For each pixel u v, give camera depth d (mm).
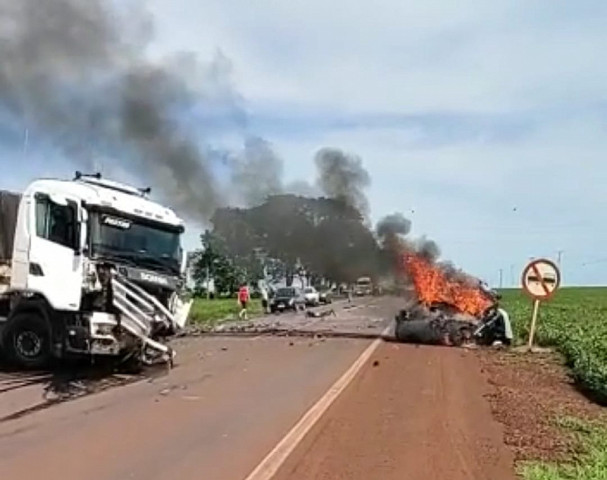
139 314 17609
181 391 15422
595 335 30281
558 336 28656
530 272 25734
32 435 10953
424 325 28250
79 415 12586
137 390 15430
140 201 18438
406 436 11148
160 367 18594
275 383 16781
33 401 13773
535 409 13719
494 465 9461
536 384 17453
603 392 15062
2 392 14562
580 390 16578
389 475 8969
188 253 19625
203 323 38875
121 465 9391
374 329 34938
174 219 19062
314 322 40469
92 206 17047
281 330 33469
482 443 10711
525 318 41688
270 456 9891
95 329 16938
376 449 10289
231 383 16688
